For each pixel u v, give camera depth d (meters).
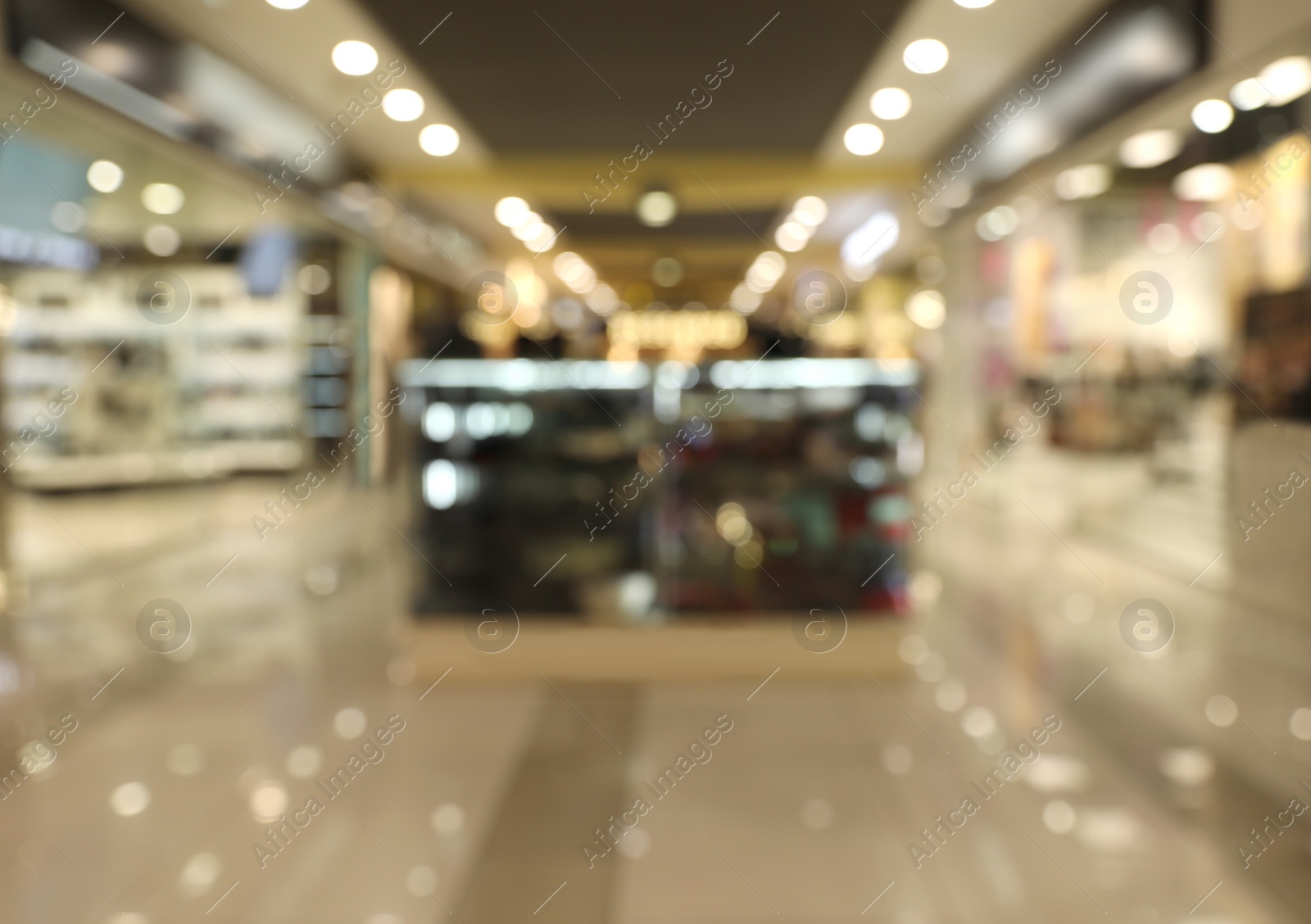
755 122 4.98
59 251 7.27
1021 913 2.52
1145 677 4.64
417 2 3.73
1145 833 2.96
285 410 8.65
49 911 2.54
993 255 9.16
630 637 4.77
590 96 4.61
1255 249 5.36
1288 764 3.47
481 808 3.23
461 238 5.52
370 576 7.35
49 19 3.84
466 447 4.82
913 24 4.05
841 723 4.09
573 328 4.85
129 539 7.93
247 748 3.79
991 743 3.80
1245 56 3.80
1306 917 2.46
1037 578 7.18
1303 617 5.11
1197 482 6.28
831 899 2.62
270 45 4.24
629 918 2.53
